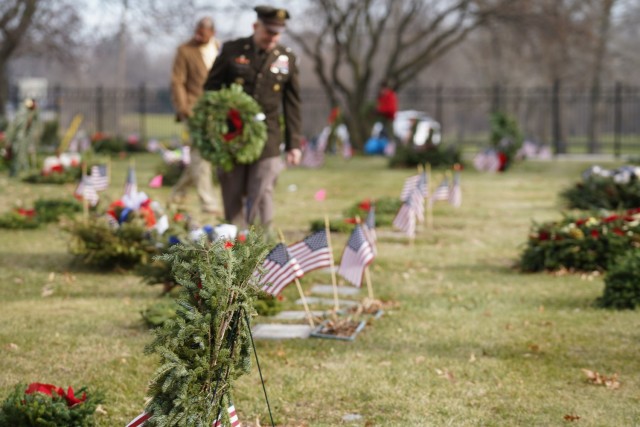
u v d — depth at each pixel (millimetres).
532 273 10258
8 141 20625
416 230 13734
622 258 8938
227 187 10039
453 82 68250
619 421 5473
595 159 31500
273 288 7293
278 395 5922
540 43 41594
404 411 5652
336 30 34375
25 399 5020
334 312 7957
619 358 6828
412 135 27000
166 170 19734
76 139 29344
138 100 43531
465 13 35062
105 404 5613
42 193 17750
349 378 6293
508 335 7496
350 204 16906
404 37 51875
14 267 10133
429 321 7965
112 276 9719
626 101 35656
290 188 19578
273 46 9883
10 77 52219
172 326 3928
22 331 7375
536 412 5633
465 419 5500
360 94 35281
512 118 25719
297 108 10078
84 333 7352
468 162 27328
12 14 33312
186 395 3926
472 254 11586
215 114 9516
